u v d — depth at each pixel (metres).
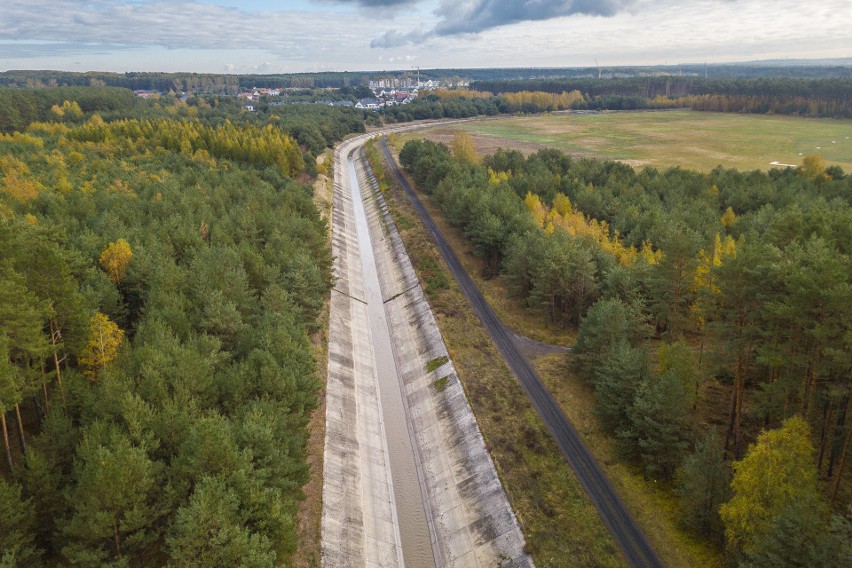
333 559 51.84
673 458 55.06
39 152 146.75
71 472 44.38
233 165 160.12
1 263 51.38
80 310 54.22
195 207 108.69
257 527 43.31
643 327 72.88
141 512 39.69
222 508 39.59
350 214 165.00
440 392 77.00
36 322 47.06
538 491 57.09
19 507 38.75
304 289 82.69
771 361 48.50
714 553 47.84
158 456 46.69
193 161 156.12
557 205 121.81
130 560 42.00
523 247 94.44
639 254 93.75
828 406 48.31
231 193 125.12
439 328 91.38
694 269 70.69
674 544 49.62
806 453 42.31
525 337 87.56
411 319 99.50
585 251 86.19
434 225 140.50
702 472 47.94
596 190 128.25
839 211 68.38
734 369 56.78
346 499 59.25
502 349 84.06
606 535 51.44
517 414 68.69
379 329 101.12
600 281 88.25
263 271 82.31
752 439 56.84
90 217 93.38
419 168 174.62
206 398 54.06
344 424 70.19
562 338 86.31
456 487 61.69
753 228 90.88
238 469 43.47
